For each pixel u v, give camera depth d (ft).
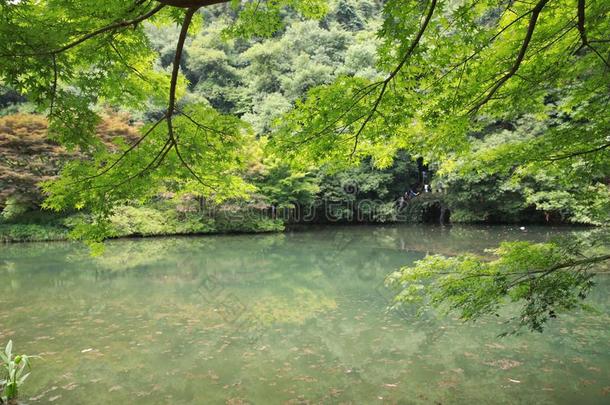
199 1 7.04
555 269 10.81
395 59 9.00
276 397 13.43
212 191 14.07
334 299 26.04
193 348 17.74
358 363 15.98
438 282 12.59
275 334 19.48
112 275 33.47
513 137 43.93
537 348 16.75
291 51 73.41
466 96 10.21
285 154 11.00
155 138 10.75
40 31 7.71
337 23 77.77
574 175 13.61
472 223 66.39
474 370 15.02
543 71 10.50
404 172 75.56
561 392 13.23
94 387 14.11
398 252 42.47
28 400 13.20
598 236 17.19
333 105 9.45
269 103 62.64
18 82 8.22
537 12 8.33
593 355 15.93
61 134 10.00
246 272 35.09
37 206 53.78
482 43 9.30
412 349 17.24
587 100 12.78
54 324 21.01
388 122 10.27
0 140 47.83
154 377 14.89
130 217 55.21
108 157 10.80
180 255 42.86
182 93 12.92
